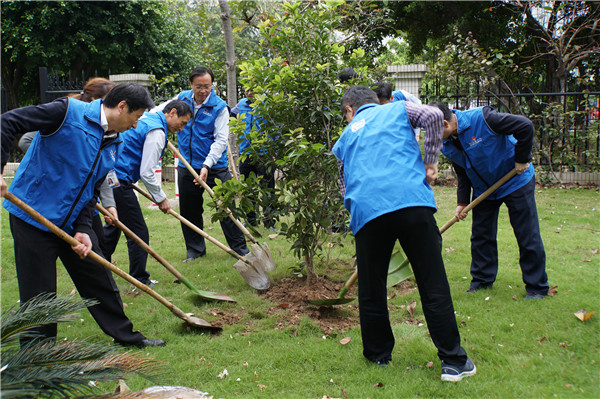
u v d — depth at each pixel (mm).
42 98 11000
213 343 3471
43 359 2113
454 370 2928
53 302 2338
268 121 4199
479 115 3896
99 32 15812
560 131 9336
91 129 3004
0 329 2152
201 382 3000
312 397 2842
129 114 3043
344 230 4438
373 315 3088
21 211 2951
